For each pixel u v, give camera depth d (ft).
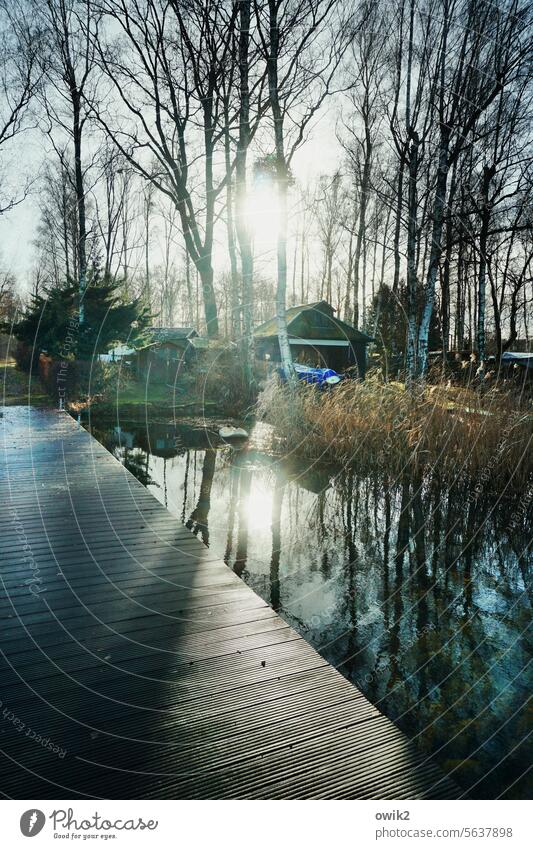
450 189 42.45
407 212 46.80
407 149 41.14
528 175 41.83
